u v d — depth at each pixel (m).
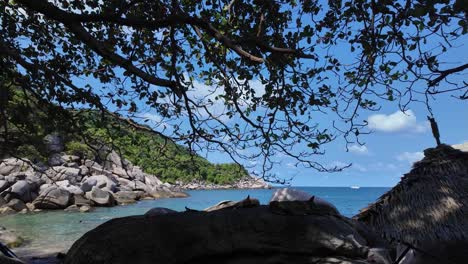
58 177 38.31
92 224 25.45
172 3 6.45
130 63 5.95
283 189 8.14
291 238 5.86
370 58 6.25
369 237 6.46
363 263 5.60
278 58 6.52
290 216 6.13
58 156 40.50
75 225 24.83
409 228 5.01
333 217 6.32
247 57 5.67
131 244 5.89
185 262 5.86
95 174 44.12
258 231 5.97
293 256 5.78
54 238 19.30
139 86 7.59
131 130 7.52
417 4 4.62
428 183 5.26
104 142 7.62
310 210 6.30
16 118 6.83
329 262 5.63
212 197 62.69
